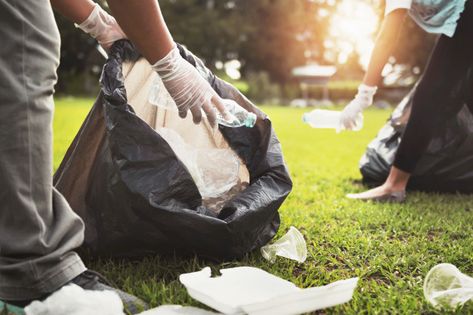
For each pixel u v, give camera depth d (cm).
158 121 209
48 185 148
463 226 263
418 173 354
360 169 381
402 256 213
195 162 203
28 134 144
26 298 143
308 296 147
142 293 167
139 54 206
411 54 3266
